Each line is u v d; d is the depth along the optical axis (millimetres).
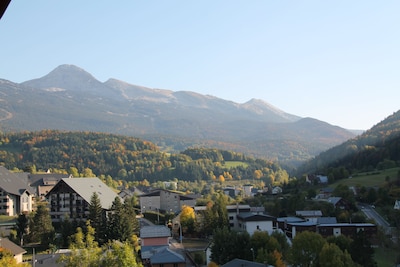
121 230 101938
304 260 73938
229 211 128875
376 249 94062
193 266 87250
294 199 142000
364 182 164500
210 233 120125
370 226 104312
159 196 169875
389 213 119750
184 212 127062
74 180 130875
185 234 123812
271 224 114250
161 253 83500
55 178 188250
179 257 82000
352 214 122750
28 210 134500
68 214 120250
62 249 95312
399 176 154750
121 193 194125
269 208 140125
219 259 81312
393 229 100188
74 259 58719
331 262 68125
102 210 111750
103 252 67062
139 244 107062
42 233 98312
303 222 112438
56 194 126875
